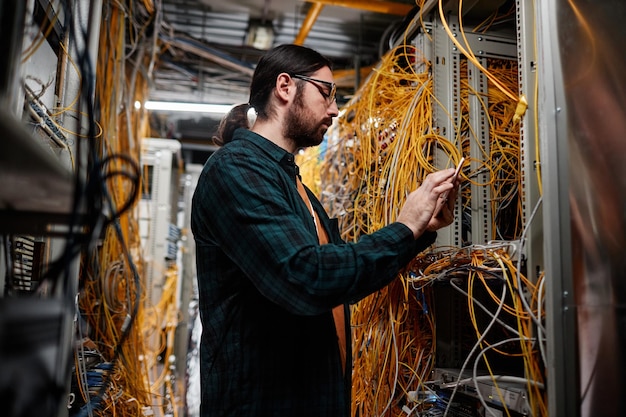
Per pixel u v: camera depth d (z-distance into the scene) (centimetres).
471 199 153
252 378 112
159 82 384
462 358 168
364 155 191
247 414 111
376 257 107
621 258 105
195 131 521
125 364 225
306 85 132
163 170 364
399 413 161
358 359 181
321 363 117
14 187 85
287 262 102
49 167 74
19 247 130
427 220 118
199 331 452
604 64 111
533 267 113
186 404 420
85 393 161
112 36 228
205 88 388
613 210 106
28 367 73
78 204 79
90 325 221
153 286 347
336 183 233
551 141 106
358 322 180
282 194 116
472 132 157
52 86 145
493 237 152
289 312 116
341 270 103
